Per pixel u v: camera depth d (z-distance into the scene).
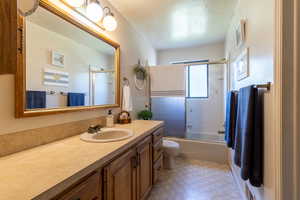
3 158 0.86
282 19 0.85
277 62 0.89
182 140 2.87
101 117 1.75
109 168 0.98
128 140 1.23
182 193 1.79
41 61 1.12
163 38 3.13
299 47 0.83
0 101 0.88
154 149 1.79
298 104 0.84
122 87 2.19
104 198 0.94
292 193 0.85
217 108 3.48
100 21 1.70
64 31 1.31
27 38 1.02
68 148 1.03
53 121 1.20
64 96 1.31
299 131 0.84
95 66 1.66
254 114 1.15
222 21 2.42
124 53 2.26
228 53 2.70
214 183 2.00
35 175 0.67
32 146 1.04
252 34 1.39
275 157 0.92
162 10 2.10
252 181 1.16
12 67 0.54
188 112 3.71
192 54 3.71
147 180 1.61
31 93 1.04
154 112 3.24
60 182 0.62
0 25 0.52
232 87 2.35
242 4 1.72
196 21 2.42
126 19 2.32
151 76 3.22
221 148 2.61
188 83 3.73
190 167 2.45
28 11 0.97
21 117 0.96
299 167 0.84
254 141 1.15
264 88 1.12
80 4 1.35
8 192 0.55
